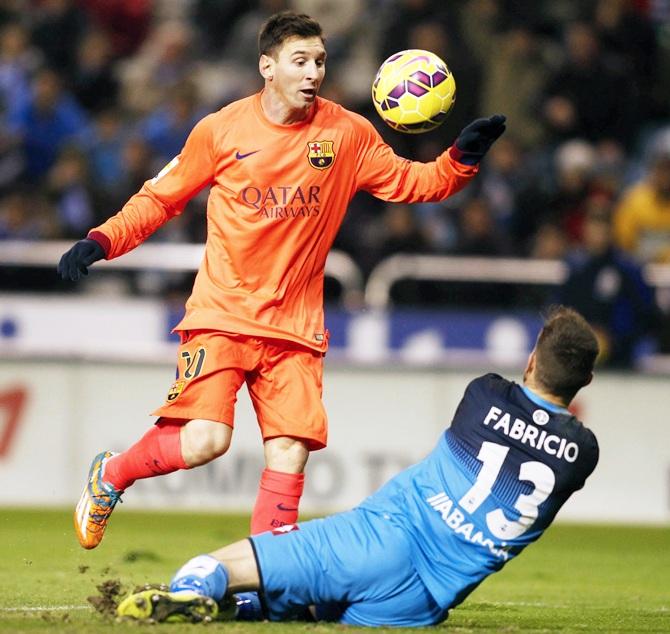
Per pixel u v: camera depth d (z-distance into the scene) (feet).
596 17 198.90
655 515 150.71
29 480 146.10
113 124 182.09
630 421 151.53
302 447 72.90
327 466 148.15
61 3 198.49
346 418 148.97
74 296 163.32
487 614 77.00
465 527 63.36
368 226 170.19
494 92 188.03
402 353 161.38
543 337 64.54
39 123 181.37
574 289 160.25
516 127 188.24
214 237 73.67
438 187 74.64
